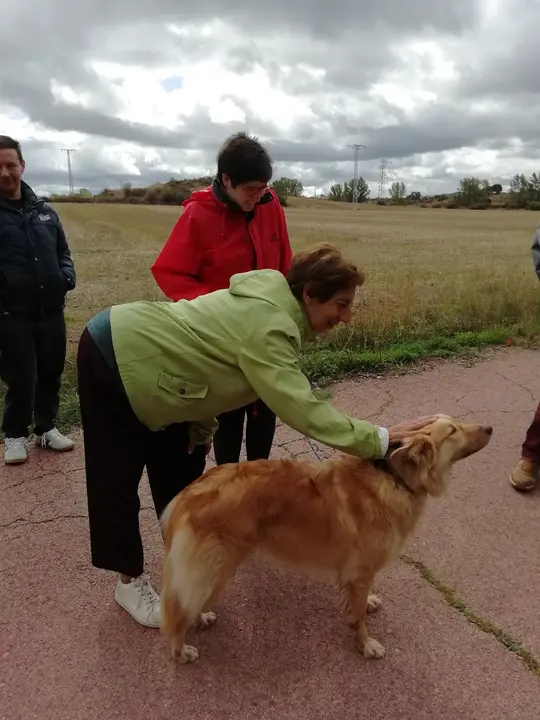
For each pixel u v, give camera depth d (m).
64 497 4.20
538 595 3.22
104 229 36.06
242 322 2.49
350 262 2.55
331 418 2.47
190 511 2.65
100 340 2.61
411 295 8.80
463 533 3.76
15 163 4.47
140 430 2.78
